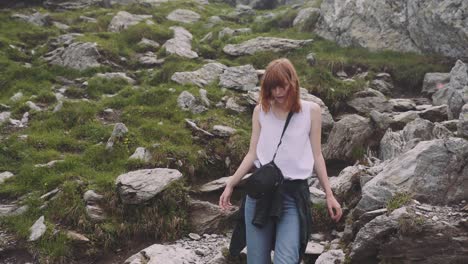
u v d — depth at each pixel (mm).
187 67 17516
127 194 9688
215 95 15102
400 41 19141
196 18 27312
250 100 14367
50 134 13148
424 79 16438
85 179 10594
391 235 6984
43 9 27750
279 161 5398
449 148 7977
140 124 13406
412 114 12820
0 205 10359
